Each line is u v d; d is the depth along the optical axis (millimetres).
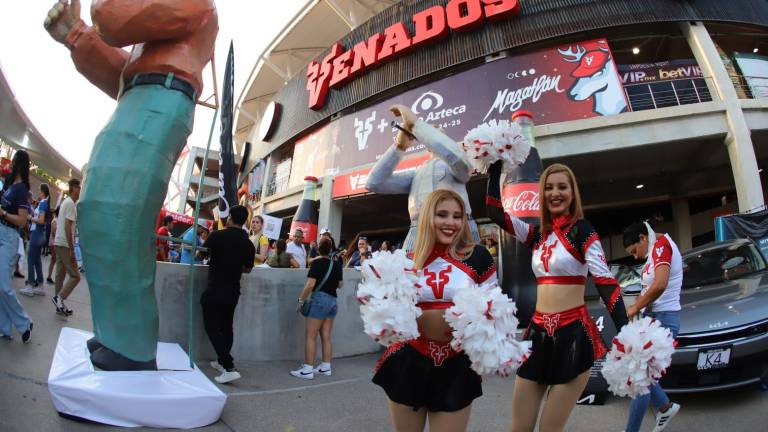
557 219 2559
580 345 2311
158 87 3664
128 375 3227
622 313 2174
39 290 6695
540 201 2631
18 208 4047
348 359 6234
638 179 17562
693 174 16797
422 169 4336
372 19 20578
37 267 6688
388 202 19531
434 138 3998
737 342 3734
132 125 3545
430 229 2117
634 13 15078
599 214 20984
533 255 2654
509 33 15961
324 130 21750
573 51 15281
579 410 4055
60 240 5617
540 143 14422
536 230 2701
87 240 3406
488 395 4578
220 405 3309
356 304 6684
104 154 3500
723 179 17188
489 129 2615
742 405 3846
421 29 17797
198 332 5254
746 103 13562
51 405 3006
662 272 3283
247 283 5656
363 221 25250
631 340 2010
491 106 15719
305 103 23641
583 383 2301
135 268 3473
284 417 3635
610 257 20516
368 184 4348
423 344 2002
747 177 12828
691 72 14891
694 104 13633
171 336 5160
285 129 25312
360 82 20016
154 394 3072
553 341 2365
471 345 1729
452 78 16922
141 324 3484
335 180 19266
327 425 3549
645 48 17234
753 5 15969
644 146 13961
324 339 5285
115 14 3420
